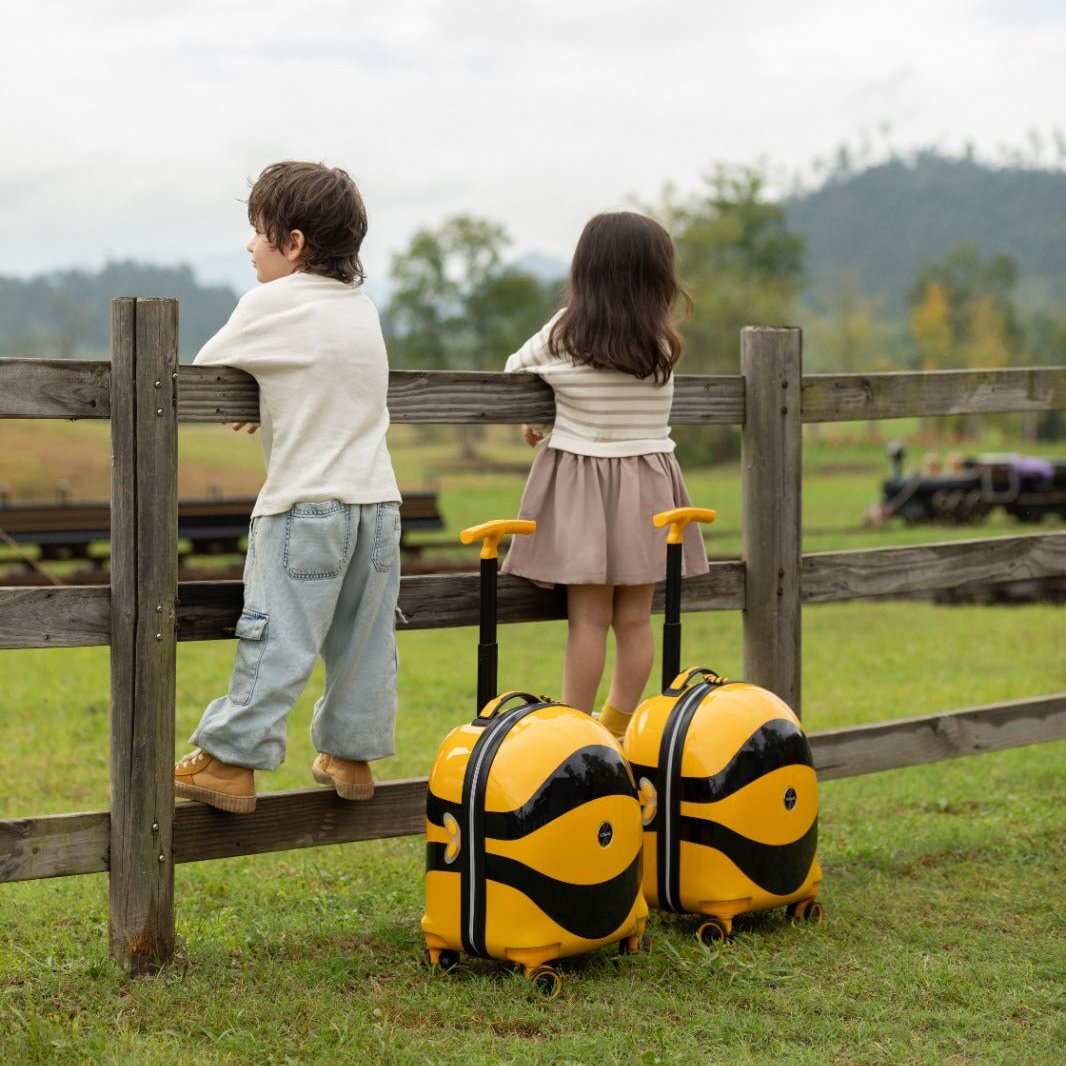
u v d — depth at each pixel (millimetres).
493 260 80938
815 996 3383
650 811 3811
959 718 4926
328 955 3695
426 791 4027
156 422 3465
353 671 3695
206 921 4055
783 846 3809
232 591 3693
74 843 3480
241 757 3541
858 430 74000
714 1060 3012
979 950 3732
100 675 9531
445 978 3498
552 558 4070
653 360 3990
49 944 3822
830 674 9109
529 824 3330
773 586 4586
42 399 3393
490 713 3539
